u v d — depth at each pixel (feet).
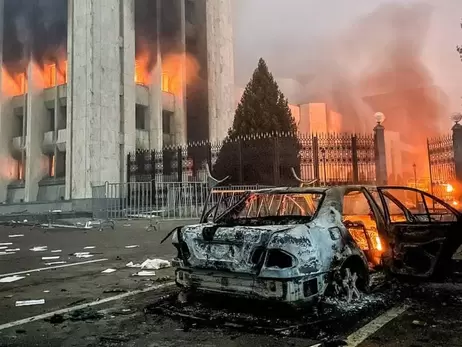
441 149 69.72
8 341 13.26
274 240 13.55
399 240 18.03
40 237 50.75
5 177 106.73
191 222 61.16
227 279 14.38
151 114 105.29
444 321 14.15
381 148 68.54
